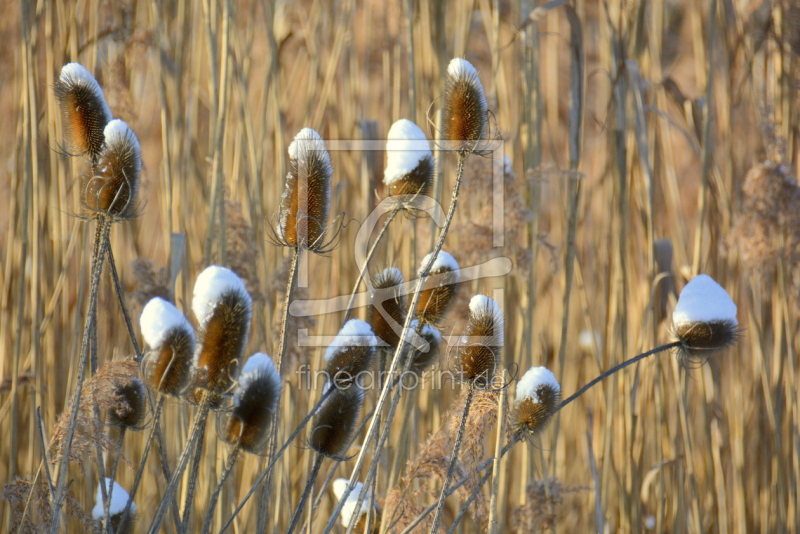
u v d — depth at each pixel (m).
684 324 2.47
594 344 2.85
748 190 2.77
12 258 2.83
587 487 2.74
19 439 2.81
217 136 2.72
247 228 2.73
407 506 2.48
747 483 2.98
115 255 2.83
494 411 2.47
